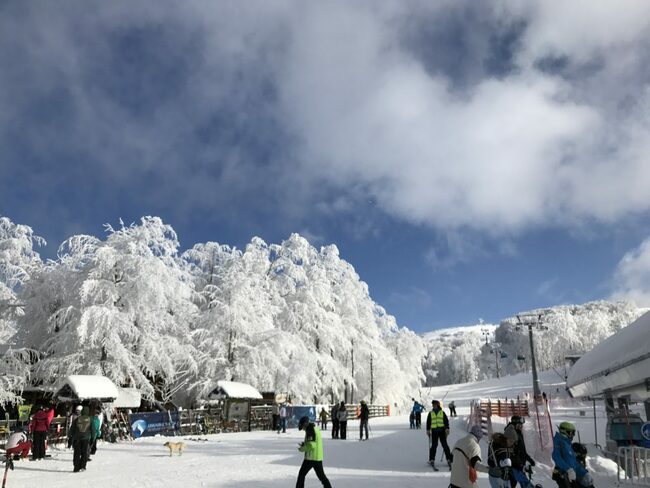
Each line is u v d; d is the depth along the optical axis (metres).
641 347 10.88
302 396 40.03
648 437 13.59
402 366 58.25
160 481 11.61
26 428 19.30
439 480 11.46
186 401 36.06
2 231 28.86
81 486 10.96
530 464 8.32
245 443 21.41
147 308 29.20
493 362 159.62
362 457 15.72
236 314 35.28
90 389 21.16
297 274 45.00
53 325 27.89
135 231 30.81
